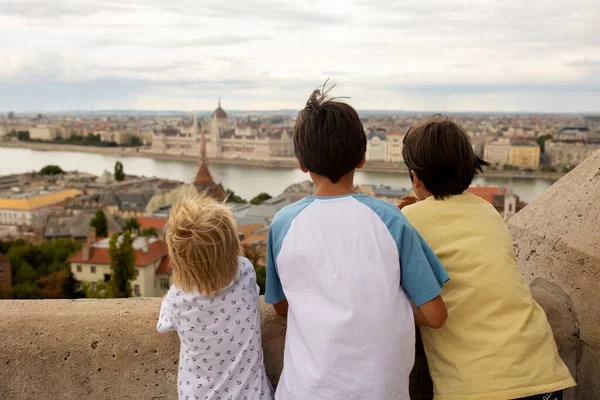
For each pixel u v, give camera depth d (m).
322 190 2.33
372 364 2.05
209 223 2.30
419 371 2.77
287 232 2.24
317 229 2.19
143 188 140.00
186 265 2.31
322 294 2.13
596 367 2.88
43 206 121.19
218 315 2.37
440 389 2.38
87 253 71.88
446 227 2.48
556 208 3.22
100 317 2.83
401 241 2.19
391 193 114.19
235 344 2.40
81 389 2.83
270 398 2.47
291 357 2.17
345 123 2.24
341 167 2.26
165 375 2.80
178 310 2.39
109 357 2.80
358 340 2.06
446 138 2.48
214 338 2.38
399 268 2.17
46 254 77.25
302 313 2.14
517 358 2.28
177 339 2.77
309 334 2.10
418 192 2.71
